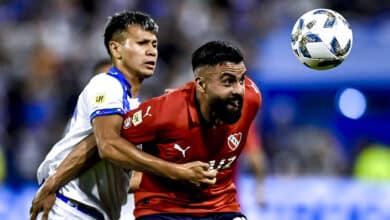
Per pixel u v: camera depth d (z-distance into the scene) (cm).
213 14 5912
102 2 5894
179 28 5644
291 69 5325
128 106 2075
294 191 3719
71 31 5803
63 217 2139
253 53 5488
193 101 1966
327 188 3709
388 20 5588
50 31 5716
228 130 1997
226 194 2077
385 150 4988
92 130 2100
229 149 2020
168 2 5831
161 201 2033
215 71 1905
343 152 5206
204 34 5719
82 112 2112
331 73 5275
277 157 4797
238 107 1933
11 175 4688
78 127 2119
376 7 5834
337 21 2020
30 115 5119
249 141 3300
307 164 4678
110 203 2189
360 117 5403
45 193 2112
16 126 5069
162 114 1953
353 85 5284
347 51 2025
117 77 2103
